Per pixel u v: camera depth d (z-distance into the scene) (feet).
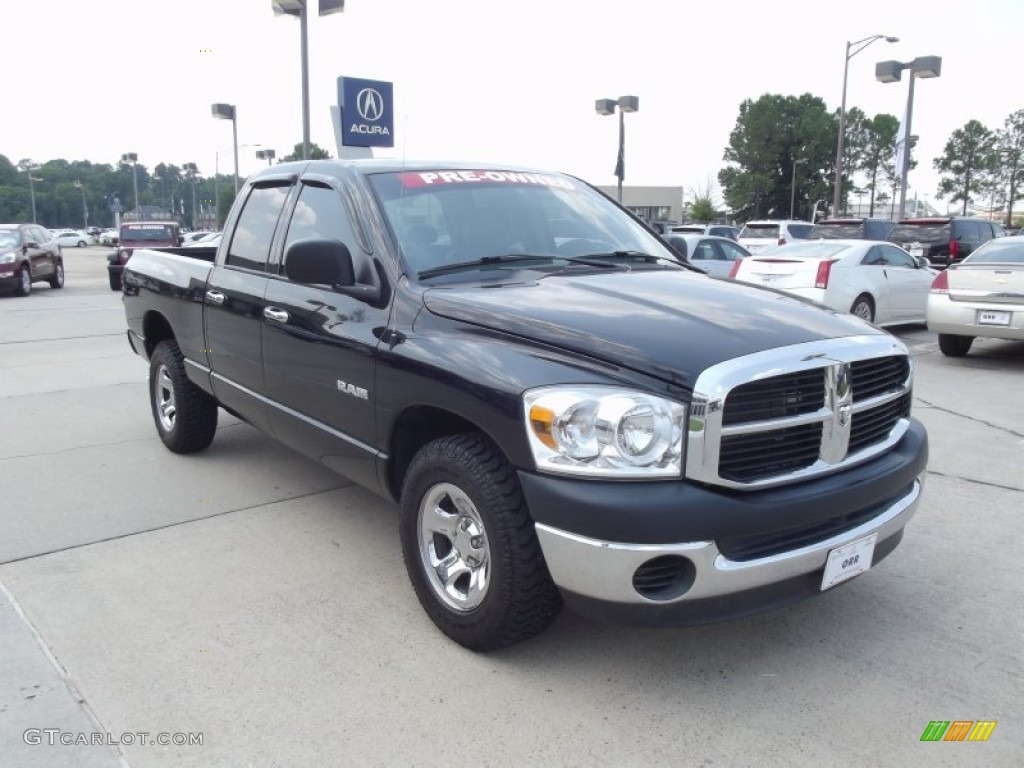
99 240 265.95
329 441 13.17
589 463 9.07
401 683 10.26
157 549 14.25
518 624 10.17
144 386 27.99
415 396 10.94
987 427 22.61
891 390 11.06
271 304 14.24
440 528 11.05
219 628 11.58
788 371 9.29
